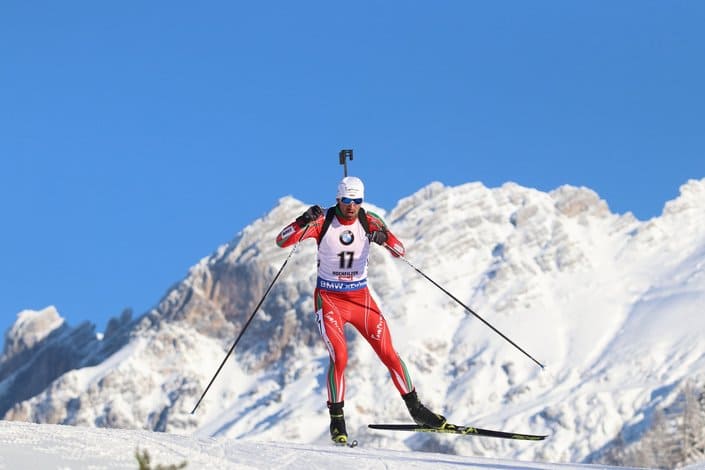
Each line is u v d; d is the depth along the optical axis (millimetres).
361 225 16469
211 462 11523
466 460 15570
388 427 16812
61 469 9914
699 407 125562
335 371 16500
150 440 12992
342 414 16453
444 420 16562
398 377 16625
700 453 123375
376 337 16641
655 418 156375
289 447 14359
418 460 14500
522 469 15227
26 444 11070
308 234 16391
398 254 16875
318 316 16719
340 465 12922
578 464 16812
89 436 12211
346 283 16625
